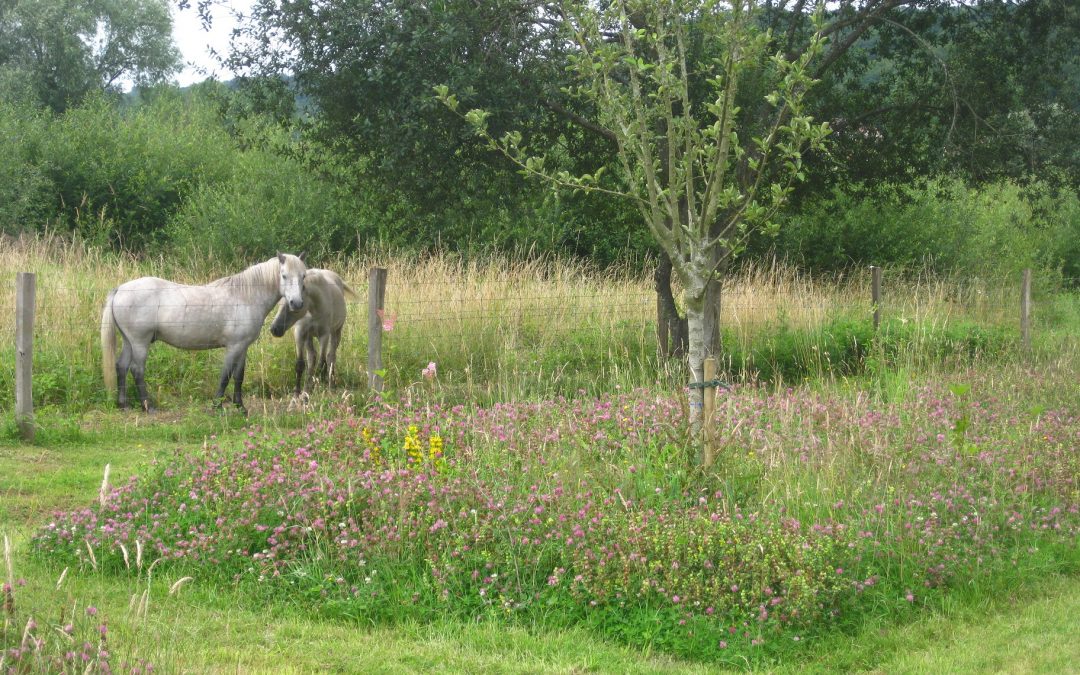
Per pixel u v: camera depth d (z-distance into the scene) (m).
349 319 13.29
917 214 26.30
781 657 5.13
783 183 13.81
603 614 5.39
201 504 6.28
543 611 5.45
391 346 12.35
